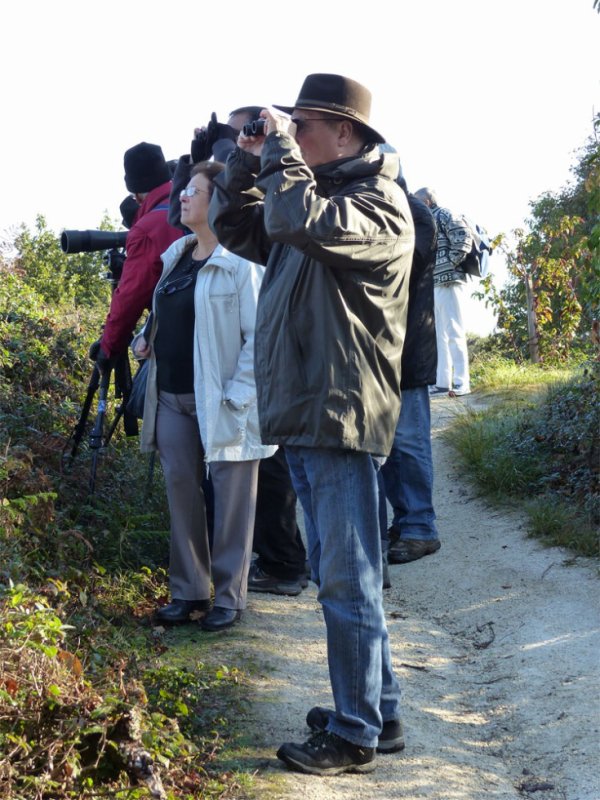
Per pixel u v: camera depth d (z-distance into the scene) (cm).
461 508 686
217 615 478
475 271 1003
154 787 303
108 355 561
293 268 335
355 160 343
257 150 357
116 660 395
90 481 558
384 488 605
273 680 425
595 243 695
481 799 341
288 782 342
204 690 404
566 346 1430
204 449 486
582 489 649
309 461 340
